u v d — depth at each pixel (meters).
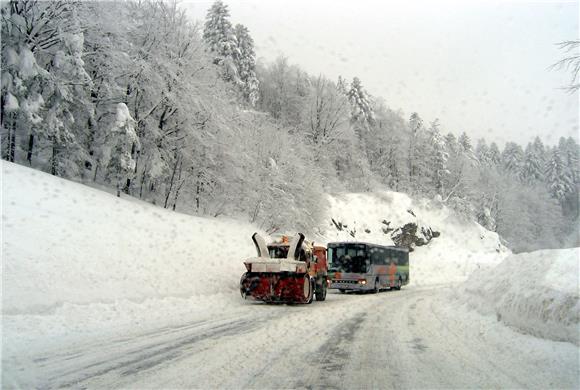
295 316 14.26
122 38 27.48
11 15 21.92
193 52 30.58
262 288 17.92
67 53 23.73
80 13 25.20
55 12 23.72
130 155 25.12
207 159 30.77
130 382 6.07
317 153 50.66
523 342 8.78
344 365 7.38
